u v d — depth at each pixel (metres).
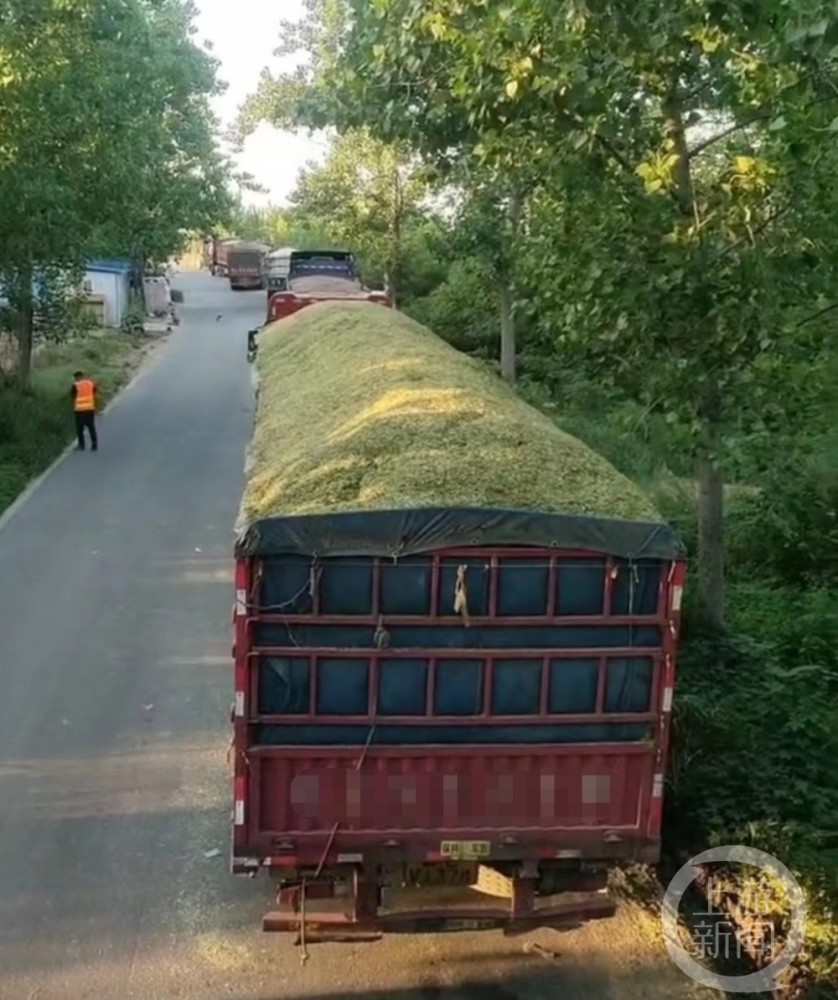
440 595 6.36
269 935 7.32
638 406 10.44
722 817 8.03
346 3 23.53
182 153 46.00
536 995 6.78
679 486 16.53
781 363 9.67
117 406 26.81
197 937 7.29
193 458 21.39
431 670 6.42
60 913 7.52
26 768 9.43
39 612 13.09
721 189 9.64
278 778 6.40
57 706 10.60
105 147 22.94
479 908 6.73
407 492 6.88
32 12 19.55
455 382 10.93
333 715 6.39
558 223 10.48
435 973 6.97
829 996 6.66
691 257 9.30
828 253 9.45
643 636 6.54
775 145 9.23
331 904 6.73
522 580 6.40
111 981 6.85
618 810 6.66
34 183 20.62
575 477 7.50
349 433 8.64
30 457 20.39
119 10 25.00
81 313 28.45
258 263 62.94
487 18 9.41
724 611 12.20
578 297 10.12
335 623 6.30
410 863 6.64
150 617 13.01
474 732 6.50
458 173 14.77
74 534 16.30
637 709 6.60
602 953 7.18
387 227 35.53
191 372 32.69
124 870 8.02
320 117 14.57
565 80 9.30
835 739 9.19
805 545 14.16
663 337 9.60
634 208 9.69
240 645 6.25
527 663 6.48
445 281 34.66
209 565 15.02
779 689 9.82
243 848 6.41
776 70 8.34
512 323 23.56
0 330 24.91
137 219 32.09
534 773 6.57
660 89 9.92
